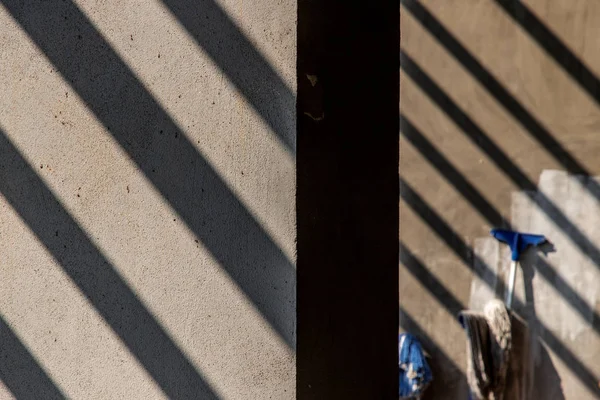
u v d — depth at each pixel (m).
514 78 4.56
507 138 4.60
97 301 1.50
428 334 4.82
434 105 4.77
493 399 4.53
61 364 1.56
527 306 4.58
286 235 1.23
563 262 4.49
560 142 4.48
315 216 1.26
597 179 4.40
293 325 1.22
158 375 1.40
